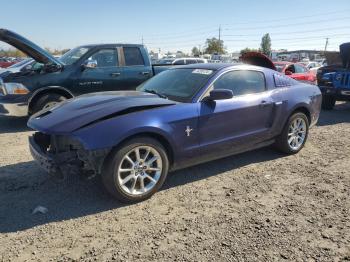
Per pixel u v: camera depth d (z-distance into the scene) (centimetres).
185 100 429
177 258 290
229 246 307
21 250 299
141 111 387
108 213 364
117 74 803
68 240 315
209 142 439
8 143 620
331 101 1045
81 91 768
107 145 352
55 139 384
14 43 705
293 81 568
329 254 298
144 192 388
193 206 382
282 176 473
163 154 394
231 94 416
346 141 662
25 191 413
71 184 433
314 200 400
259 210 374
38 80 720
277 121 521
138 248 304
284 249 304
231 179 461
